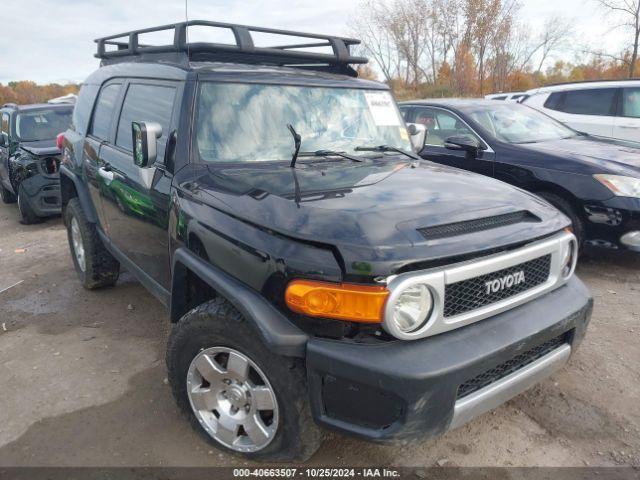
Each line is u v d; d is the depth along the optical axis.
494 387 2.37
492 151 5.79
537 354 2.62
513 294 2.51
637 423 3.01
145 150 2.99
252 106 3.33
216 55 3.67
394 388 2.10
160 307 4.69
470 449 2.83
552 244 2.63
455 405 2.23
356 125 3.71
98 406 3.23
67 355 3.86
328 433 2.69
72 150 4.89
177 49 3.48
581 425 3.01
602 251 5.12
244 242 2.41
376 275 2.10
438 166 3.47
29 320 4.48
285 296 2.24
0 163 9.58
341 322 2.18
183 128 3.13
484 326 2.38
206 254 2.64
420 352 2.17
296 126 3.41
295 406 2.37
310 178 2.88
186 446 2.86
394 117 4.01
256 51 3.64
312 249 2.22
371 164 3.31
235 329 2.45
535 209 2.76
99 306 4.73
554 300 2.68
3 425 3.06
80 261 5.05
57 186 7.77
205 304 2.65
